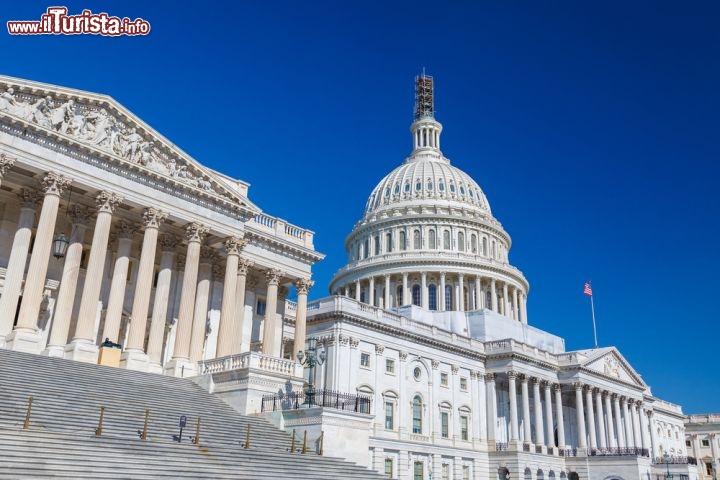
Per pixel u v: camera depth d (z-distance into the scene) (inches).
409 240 4798.2
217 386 1654.8
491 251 4945.9
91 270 1657.2
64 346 1631.4
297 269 2337.6
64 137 1630.2
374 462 2568.9
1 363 1262.3
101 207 1704.0
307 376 2623.0
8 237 1737.2
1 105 1544.0
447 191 5073.8
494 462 3152.1
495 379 3341.5
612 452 3540.8
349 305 2728.8
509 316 4662.9
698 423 5728.3
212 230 1953.7
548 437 3435.0
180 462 1045.2
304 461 1299.2
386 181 5329.7
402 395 2817.4
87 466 908.6
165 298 1876.2
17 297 1589.6
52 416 1075.9
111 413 1192.8
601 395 3841.0
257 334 2305.6
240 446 1275.8
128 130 1795.0
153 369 1752.0
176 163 1897.1
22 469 831.1
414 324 3034.0
